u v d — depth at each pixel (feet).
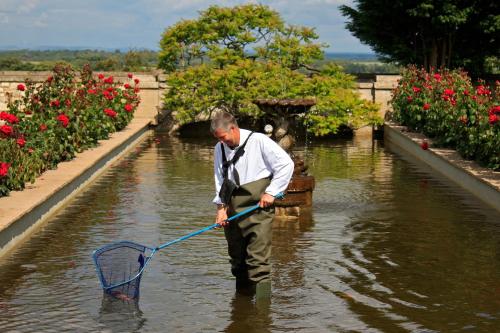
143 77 78.18
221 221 21.36
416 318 19.81
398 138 65.31
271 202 20.90
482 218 32.96
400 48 96.99
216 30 77.00
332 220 32.42
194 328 18.97
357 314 20.11
